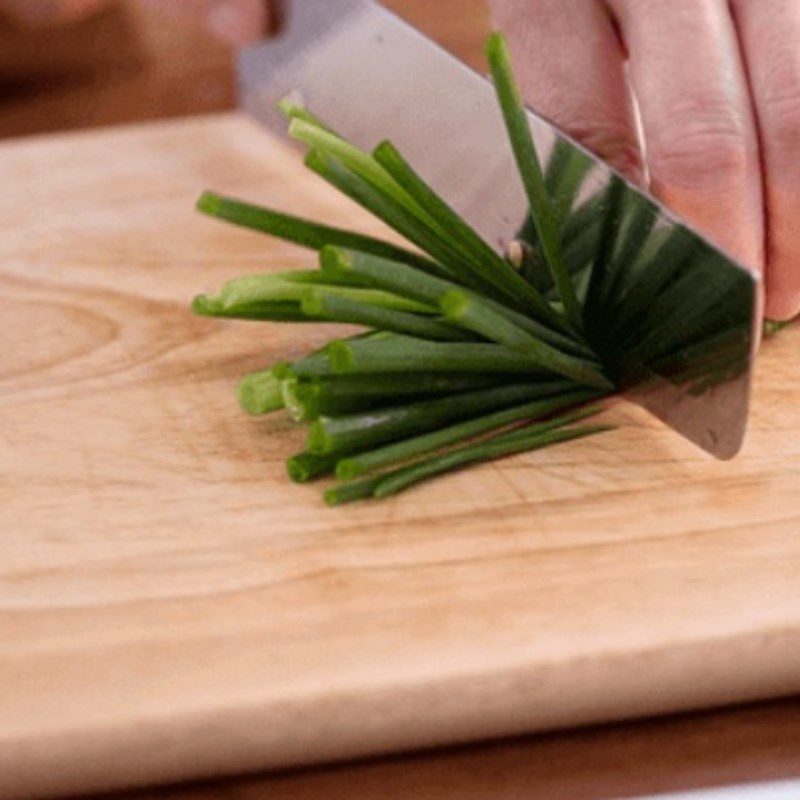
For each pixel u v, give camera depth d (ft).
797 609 1.71
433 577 1.73
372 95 2.08
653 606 1.71
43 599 1.73
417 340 1.79
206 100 2.46
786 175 1.82
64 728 1.66
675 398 1.82
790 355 1.91
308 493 1.80
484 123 1.94
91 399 1.90
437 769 1.70
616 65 1.92
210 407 1.89
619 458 1.82
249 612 1.71
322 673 1.68
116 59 2.53
